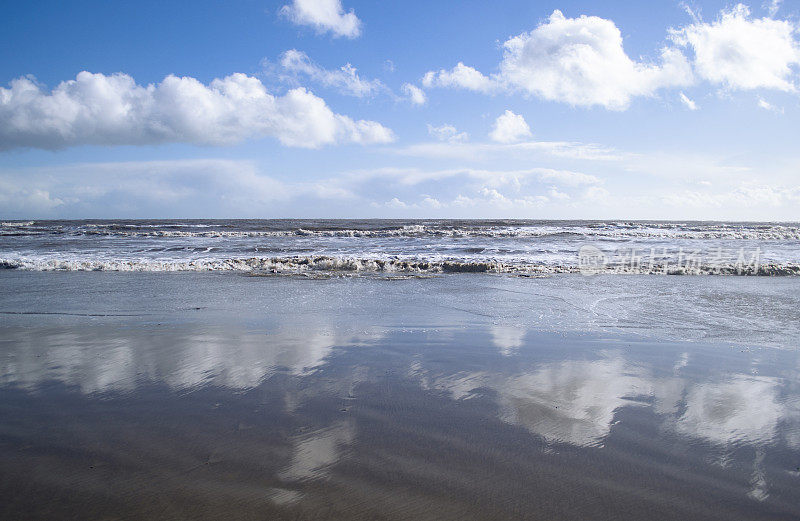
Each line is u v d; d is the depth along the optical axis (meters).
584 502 2.46
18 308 8.05
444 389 4.14
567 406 3.75
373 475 2.72
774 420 3.46
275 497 2.50
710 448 3.04
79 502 2.46
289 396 3.97
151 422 3.45
